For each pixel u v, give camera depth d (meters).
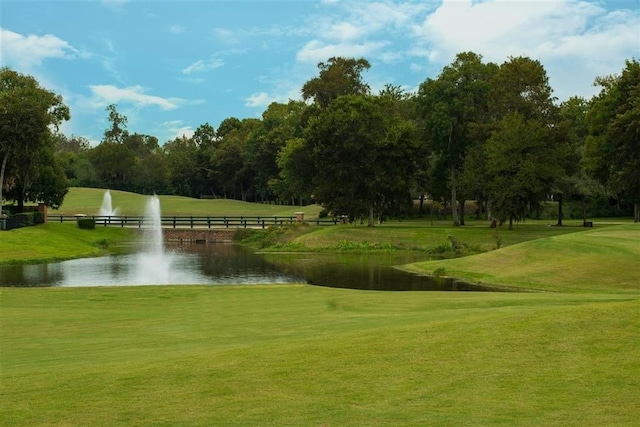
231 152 117.56
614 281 27.03
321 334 13.17
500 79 57.75
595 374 8.74
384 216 62.44
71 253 46.19
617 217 84.00
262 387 8.78
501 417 7.36
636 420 7.19
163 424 7.53
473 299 19.50
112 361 11.23
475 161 56.28
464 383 8.59
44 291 24.22
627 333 10.29
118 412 8.01
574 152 62.28
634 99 49.12
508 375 8.84
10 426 7.63
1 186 53.97
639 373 8.72
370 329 12.69
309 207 95.88
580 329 10.59
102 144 139.00
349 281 31.73
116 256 46.84
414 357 9.78
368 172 58.06
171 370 9.76
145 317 17.42
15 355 12.29
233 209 94.56
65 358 11.82
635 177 48.28
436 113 59.25
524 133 52.41
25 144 53.38
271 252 50.69
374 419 7.43
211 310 18.86
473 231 55.16
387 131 58.69
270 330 14.50
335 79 82.00
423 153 61.66
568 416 7.34
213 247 56.12
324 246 52.44
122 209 94.12
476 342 10.31
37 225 56.75
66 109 63.38
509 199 53.38
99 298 22.08
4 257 41.16
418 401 8.00
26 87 59.28
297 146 69.75
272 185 91.12
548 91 58.31
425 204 91.88
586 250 31.62
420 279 32.19
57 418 7.87
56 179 65.38
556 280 28.31
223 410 7.93
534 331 10.65
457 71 59.94
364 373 9.17
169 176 133.00
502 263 33.00
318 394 8.40
